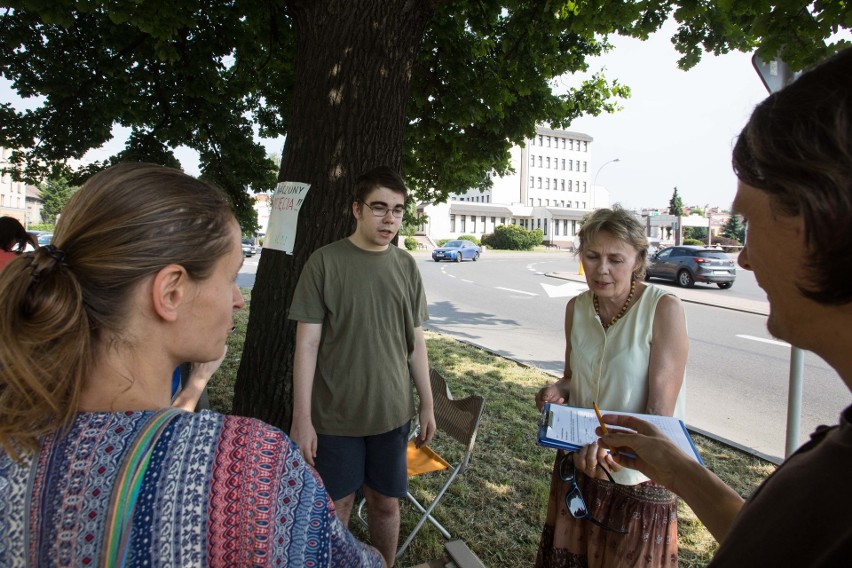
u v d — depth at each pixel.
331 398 2.24
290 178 3.16
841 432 0.53
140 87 6.84
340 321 2.23
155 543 0.63
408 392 2.40
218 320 0.81
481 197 71.00
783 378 6.62
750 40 4.79
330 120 3.06
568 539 1.87
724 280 17.16
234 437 0.71
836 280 0.50
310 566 0.71
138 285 0.72
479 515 3.09
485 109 6.44
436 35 5.95
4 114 6.86
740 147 0.61
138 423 0.68
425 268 24.77
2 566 0.62
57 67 6.55
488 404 4.95
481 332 9.27
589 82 8.42
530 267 26.17
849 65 0.51
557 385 2.14
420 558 2.71
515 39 6.30
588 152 79.25
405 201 2.28
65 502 0.63
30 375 0.64
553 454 3.89
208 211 0.79
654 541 1.68
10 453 0.64
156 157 7.52
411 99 6.33
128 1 4.43
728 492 1.05
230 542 0.66
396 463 2.35
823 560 0.49
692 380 6.51
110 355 0.71
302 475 0.74
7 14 5.91
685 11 4.38
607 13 4.69
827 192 0.48
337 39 3.04
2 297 0.67
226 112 7.16
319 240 3.08
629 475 1.69
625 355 1.82
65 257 0.70
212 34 6.17
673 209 71.75
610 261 1.80
